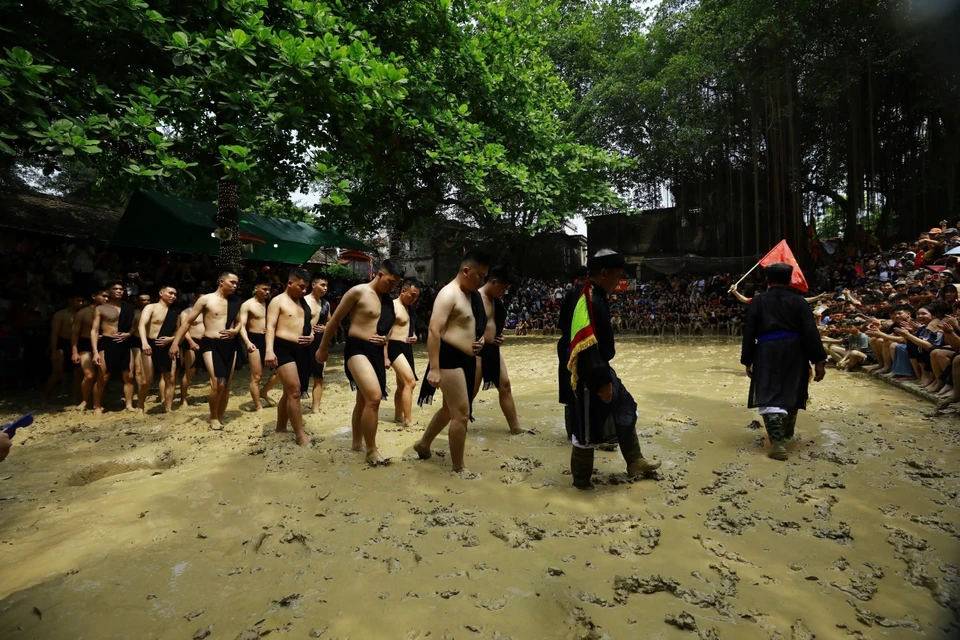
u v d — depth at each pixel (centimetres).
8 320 1009
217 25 948
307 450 530
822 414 638
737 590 273
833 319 1187
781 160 1920
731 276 2228
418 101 1301
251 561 312
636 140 2427
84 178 2175
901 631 240
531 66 1716
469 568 298
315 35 1026
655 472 427
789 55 1822
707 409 680
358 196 1948
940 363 686
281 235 1795
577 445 403
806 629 243
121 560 314
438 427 483
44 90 699
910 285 1015
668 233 2786
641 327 2202
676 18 2228
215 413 655
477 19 1559
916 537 322
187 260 1808
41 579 294
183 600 273
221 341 653
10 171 1747
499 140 1591
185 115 902
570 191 1730
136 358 809
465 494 406
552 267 3197
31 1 771
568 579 285
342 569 299
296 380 563
